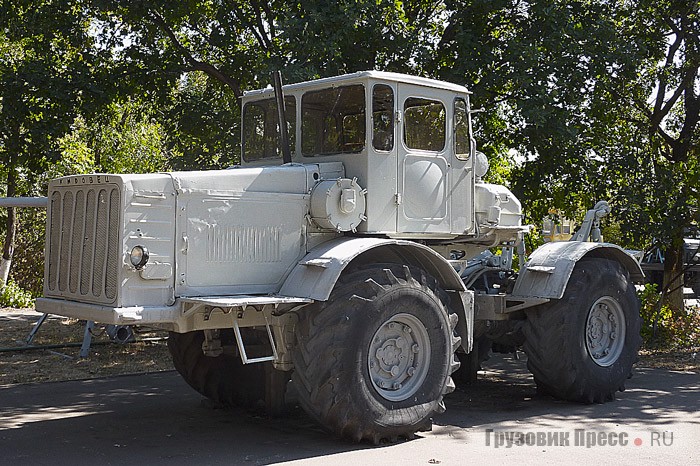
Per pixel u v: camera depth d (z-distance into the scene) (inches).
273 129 264.2
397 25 400.2
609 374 278.5
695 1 449.4
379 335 218.8
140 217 201.2
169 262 204.7
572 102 418.6
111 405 271.1
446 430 233.8
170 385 310.7
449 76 404.8
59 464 195.5
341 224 226.8
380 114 236.1
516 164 475.2
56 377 324.8
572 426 239.0
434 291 227.5
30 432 230.2
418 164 244.1
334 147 241.8
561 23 403.5
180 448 212.2
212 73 466.0
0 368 342.0
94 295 206.1
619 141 465.4
